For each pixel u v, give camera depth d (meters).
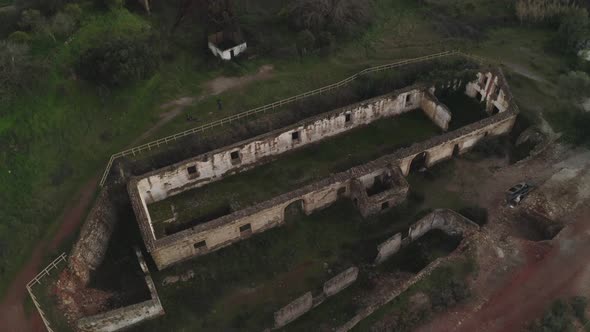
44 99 43.34
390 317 34.12
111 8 51.72
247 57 54.38
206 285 37.81
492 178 44.62
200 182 44.69
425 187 44.53
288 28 58.72
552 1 63.22
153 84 49.69
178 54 53.47
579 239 38.41
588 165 44.03
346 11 58.66
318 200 41.75
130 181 40.50
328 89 51.25
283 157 47.44
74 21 48.91
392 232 41.31
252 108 48.75
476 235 38.78
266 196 44.00
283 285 37.94
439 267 36.69
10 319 33.06
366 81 52.44
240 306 36.69
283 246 40.38
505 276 36.41
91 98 45.66
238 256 39.69
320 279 38.28
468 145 46.94
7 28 48.16
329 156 47.59
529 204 41.28
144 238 36.66
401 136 49.62
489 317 34.25
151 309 34.94
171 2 58.31
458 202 42.97
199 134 45.88
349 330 33.50
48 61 45.03
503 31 62.09
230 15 56.19
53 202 39.62
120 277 37.78
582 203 40.97
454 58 56.00
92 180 41.72
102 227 39.41
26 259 36.06
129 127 46.12
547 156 45.31
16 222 37.28
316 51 55.69
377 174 43.03
